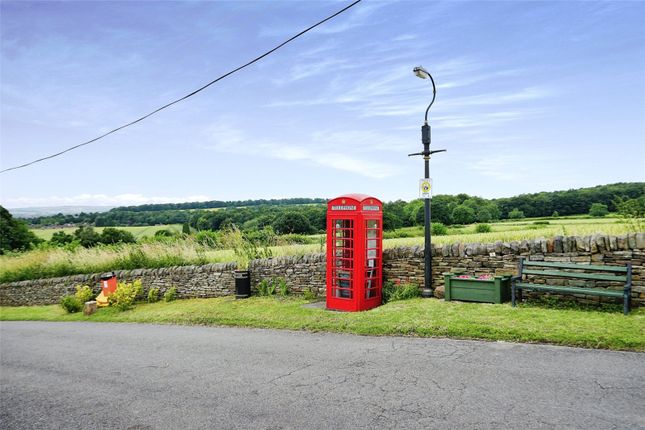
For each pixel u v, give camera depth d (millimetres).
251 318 10461
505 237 11898
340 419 4672
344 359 6699
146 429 4914
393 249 11047
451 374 5609
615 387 4816
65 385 6867
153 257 17594
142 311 13961
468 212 26359
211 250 18578
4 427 5359
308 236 20062
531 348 6289
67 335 11352
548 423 4168
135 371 7234
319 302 11852
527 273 8547
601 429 3992
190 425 4891
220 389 5934
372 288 10625
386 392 5262
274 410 5066
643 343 5898
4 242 40688
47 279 19047
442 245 10328
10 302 20281
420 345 6980
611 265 7988
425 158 10094
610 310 7629
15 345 10578
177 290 15758
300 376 6129
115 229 41906
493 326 7270
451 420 4398
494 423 4258
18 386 7043
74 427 5172
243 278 13648
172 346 8773
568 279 8438
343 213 10484
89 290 16859
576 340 6281
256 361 7070
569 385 4957
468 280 9180
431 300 9719
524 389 4957
